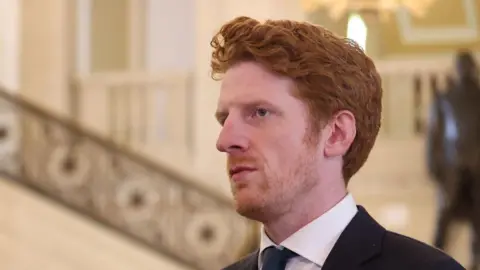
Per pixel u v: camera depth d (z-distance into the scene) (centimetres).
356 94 186
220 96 189
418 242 184
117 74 896
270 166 179
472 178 735
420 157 852
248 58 186
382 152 851
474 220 734
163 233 812
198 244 806
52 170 819
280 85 181
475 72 751
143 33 907
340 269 178
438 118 750
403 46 877
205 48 878
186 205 816
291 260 186
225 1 872
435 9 880
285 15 850
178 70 894
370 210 841
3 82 856
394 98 867
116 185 820
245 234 797
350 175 192
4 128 823
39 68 870
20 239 751
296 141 180
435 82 866
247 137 181
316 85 181
